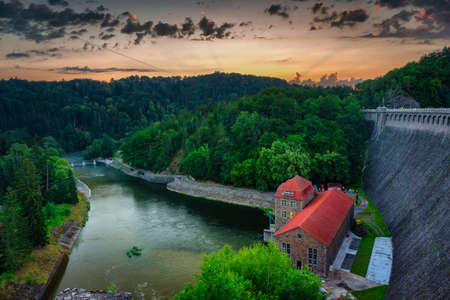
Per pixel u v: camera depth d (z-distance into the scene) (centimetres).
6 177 11994
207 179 15162
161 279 6788
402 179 8556
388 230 7794
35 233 7744
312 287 4150
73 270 7319
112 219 10831
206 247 8312
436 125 8019
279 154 11712
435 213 5725
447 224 5022
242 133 14462
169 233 9381
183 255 7900
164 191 14912
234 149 14625
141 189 15412
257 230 9406
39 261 7269
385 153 11306
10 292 6094
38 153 12569
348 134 13738
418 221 6328
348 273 6188
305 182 8725
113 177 18725
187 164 16050
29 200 7869
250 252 4862
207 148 15988
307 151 12512
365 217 8762
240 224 9975
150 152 19138
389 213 8319
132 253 8069
